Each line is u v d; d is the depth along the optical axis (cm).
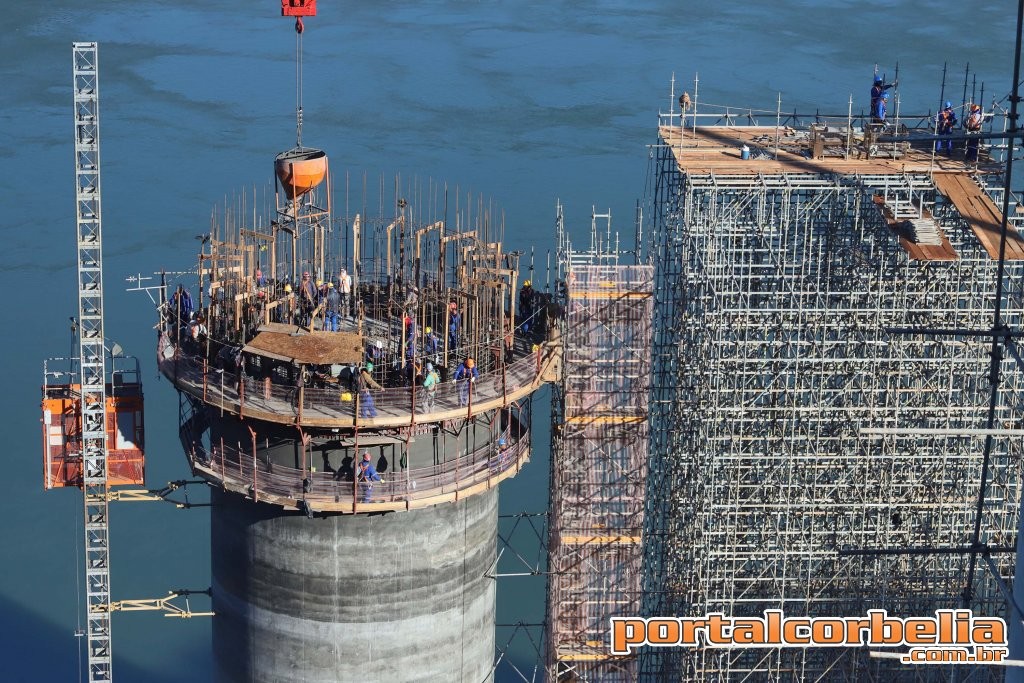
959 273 9631
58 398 10412
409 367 9506
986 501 9956
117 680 11625
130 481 10544
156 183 19100
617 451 10512
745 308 9744
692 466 10075
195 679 11681
